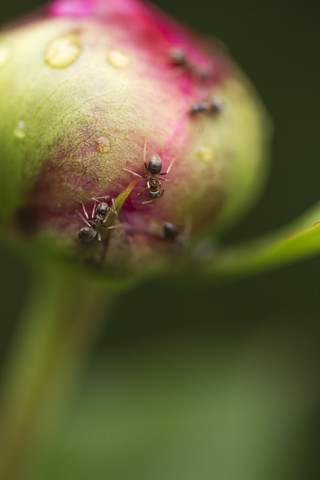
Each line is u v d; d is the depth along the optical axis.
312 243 0.14
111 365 0.22
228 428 0.20
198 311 0.26
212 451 0.20
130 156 0.14
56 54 0.14
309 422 0.20
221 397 0.20
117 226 0.15
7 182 0.15
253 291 0.26
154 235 0.15
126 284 0.15
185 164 0.15
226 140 0.15
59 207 0.15
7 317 0.25
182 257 0.16
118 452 0.20
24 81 0.14
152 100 0.14
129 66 0.14
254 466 0.20
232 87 0.15
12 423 0.17
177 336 0.27
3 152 0.14
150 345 0.27
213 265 0.16
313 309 0.26
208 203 0.15
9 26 0.15
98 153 0.14
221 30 0.26
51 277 0.17
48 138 0.14
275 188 0.27
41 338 0.17
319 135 0.27
